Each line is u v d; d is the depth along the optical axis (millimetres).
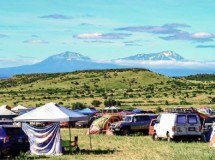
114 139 32250
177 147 25266
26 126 23078
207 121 31406
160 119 30594
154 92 161625
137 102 111500
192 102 107000
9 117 38188
